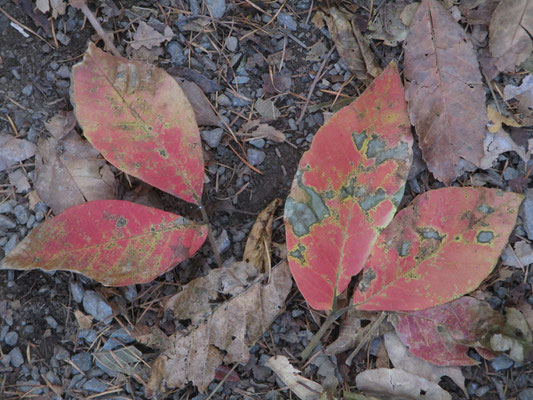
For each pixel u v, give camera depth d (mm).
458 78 484
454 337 463
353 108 450
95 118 449
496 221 451
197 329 461
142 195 485
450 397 457
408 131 449
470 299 466
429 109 484
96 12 495
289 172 496
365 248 451
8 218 477
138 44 493
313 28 504
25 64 489
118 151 451
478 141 483
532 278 483
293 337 476
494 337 458
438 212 455
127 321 473
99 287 473
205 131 493
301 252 450
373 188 450
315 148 451
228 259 482
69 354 468
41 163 479
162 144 454
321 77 505
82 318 469
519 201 450
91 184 480
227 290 465
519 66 497
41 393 463
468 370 472
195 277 480
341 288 451
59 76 490
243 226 489
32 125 484
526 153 493
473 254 450
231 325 462
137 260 450
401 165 449
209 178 492
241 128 497
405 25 502
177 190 457
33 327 469
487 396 469
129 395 466
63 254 442
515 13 489
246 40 503
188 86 491
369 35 502
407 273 454
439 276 452
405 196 496
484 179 493
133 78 453
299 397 467
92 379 467
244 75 501
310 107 500
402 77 497
